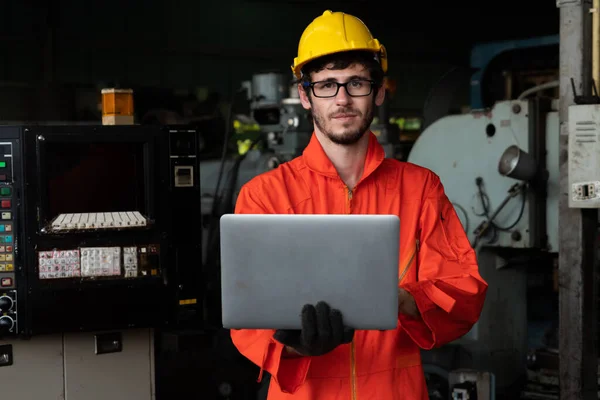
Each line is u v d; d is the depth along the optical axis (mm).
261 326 1561
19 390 2715
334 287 1532
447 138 4680
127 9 11922
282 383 1671
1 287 2566
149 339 2906
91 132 2621
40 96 9648
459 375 3598
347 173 1871
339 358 1772
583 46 3467
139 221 2656
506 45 9539
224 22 13062
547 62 9391
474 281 1729
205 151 6887
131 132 2666
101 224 2605
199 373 3719
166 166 2711
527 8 14531
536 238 4266
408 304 1688
